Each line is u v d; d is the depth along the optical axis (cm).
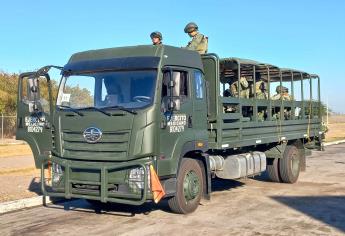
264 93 1223
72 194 825
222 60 1032
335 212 904
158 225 806
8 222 850
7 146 2884
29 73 901
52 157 849
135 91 803
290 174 1282
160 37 977
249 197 1076
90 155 805
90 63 862
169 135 816
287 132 1284
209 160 959
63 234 754
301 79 1392
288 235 736
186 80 877
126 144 778
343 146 2858
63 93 859
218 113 947
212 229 775
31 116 891
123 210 941
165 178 833
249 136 1082
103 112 793
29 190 1170
